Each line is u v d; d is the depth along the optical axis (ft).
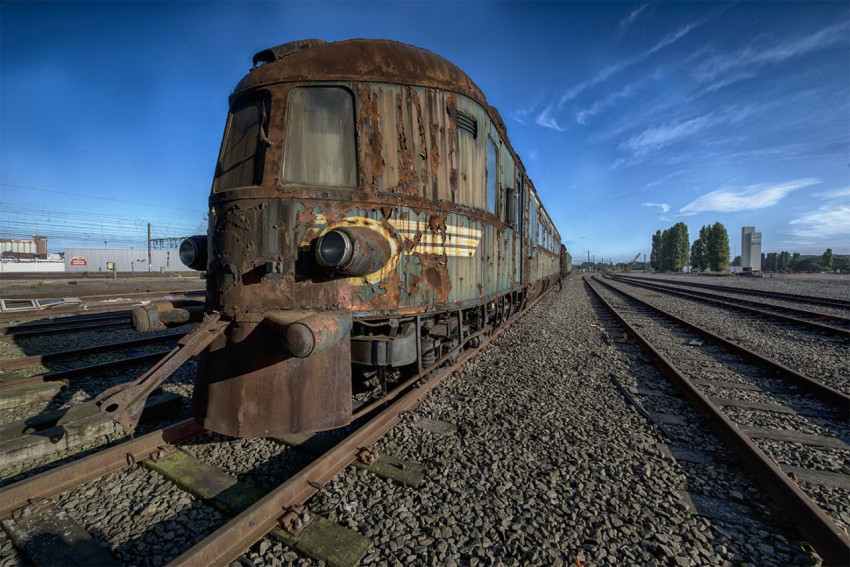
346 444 10.64
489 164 17.28
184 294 55.98
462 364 20.12
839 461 11.72
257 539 7.89
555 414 14.61
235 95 12.42
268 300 10.60
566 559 7.91
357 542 8.07
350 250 9.53
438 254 13.23
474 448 12.00
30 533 8.39
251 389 10.00
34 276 85.76
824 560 7.65
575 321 37.45
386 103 12.08
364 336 11.85
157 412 14.58
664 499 9.78
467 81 14.93
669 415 14.82
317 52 11.95
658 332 32.48
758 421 14.65
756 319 38.99
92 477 10.26
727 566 7.79
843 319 35.19
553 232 58.54
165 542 8.41
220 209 11.38
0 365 20.06
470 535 8.52
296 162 11.29
